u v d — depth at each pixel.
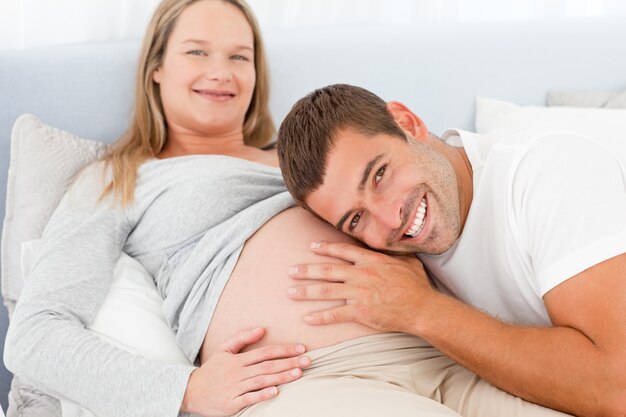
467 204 1.28
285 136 1.23
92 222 1.41
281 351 1.15
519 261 1.16
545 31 1.97
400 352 1.19
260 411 1.08
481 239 1.23
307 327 1.20
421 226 1.20
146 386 1.14
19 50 1.76
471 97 1.96
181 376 1.15
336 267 1.20
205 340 1.29
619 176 1.12
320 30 2.01
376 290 1.16
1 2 1.82
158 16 1.72
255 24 1.80
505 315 1.28
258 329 1.21
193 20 1.68
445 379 1.21
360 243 1.31
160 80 1.73
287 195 1.40
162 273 1.43
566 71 1.98
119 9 1.93
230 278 1.30
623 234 1.03
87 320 1.29
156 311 1.36
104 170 1.54
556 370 1.04
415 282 1.18
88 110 1.77
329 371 1.15
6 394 1.65
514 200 1.15
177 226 1.42
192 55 1.68
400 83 1.94
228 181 1.45
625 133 1.34
